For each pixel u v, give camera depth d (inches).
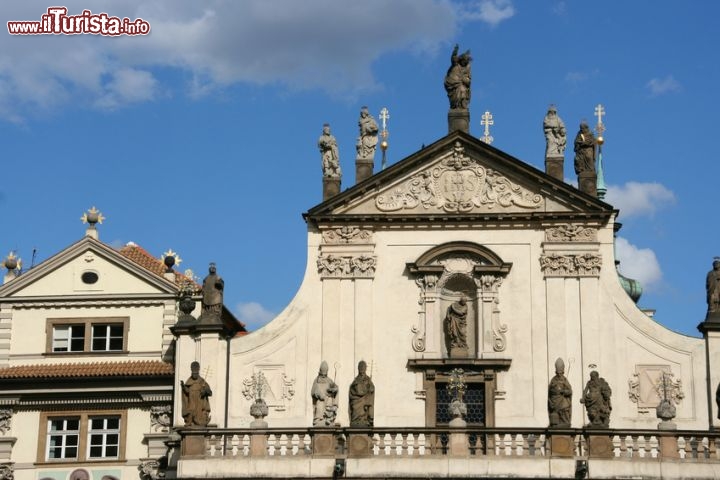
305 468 2518.5
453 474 2491.4
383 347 2763.3
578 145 2829.7
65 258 2918.3
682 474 2486.5
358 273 2800.2
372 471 2502.5
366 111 2886.3
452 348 2751.0
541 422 2709.2
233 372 2768.2
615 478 2479.1
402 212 2815.0
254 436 2546.8
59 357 2874.0
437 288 2787.9
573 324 2753.4
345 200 2822.3
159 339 2876.5
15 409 2827.3
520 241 2797.7
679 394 2711.6
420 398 2736.2
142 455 2792.8
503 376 2736.2
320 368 2664.9
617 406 2711.6
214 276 2802.7
